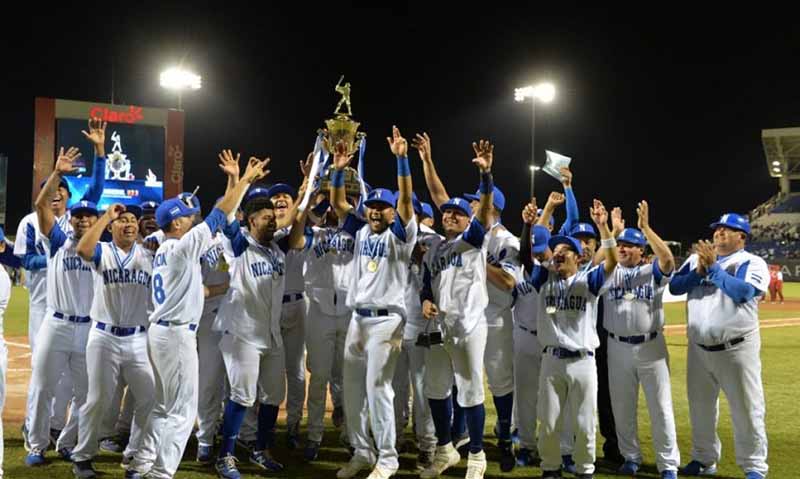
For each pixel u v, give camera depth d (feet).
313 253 24.48
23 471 21.02
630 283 21.79
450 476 21.56
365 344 20.99
